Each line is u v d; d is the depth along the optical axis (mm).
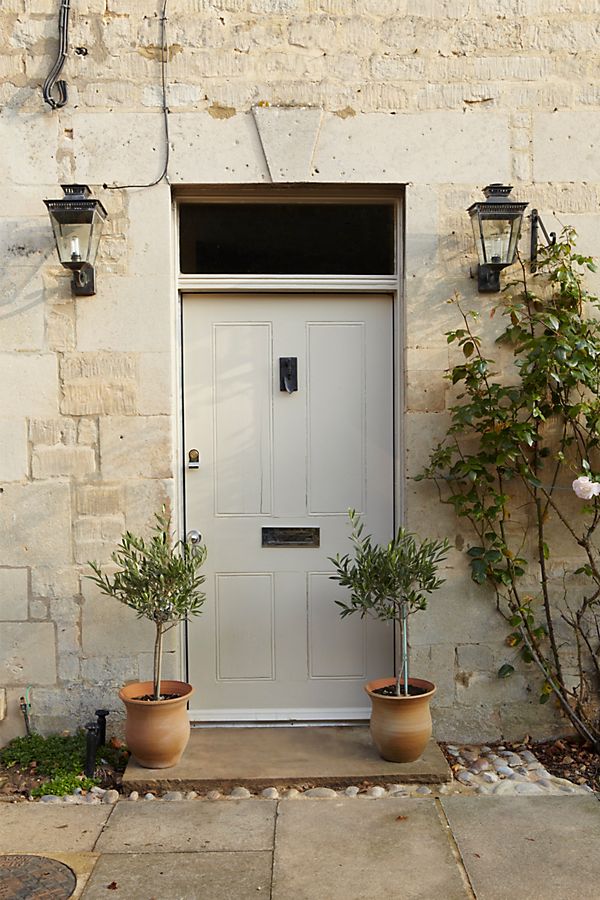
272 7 4078
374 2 4098
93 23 4051
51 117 4055
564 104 4145
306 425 4285
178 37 4066
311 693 4309
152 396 4070
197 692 4281
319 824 3373
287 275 4230
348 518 4289
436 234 4125
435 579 3988
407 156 4105
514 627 4141
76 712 4070
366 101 4094
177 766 3770
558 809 3502
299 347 4281
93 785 3713
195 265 4258
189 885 2977
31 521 4059
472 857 3141
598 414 4004
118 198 4066
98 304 4062
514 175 4137
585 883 2982
